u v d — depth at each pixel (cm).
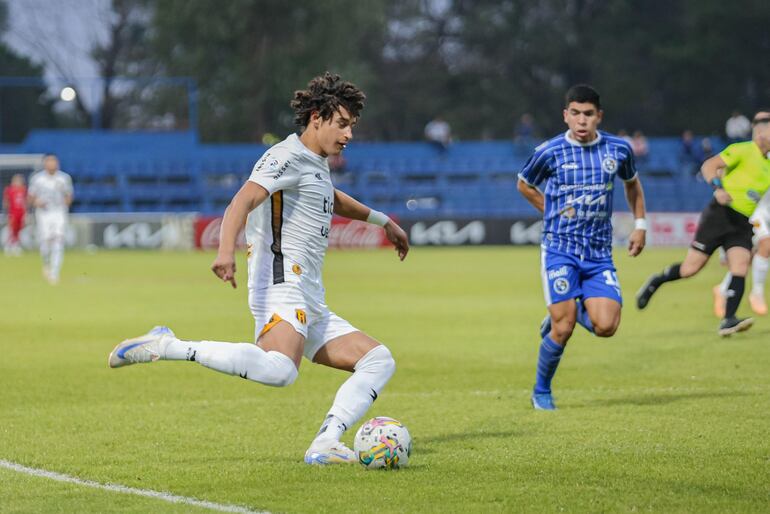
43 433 2977
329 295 7725
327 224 2520
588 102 3234
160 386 3859
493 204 17050
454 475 2417
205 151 17850
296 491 2280
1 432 2992
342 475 2425
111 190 16662
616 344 4947
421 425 3073
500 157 18088
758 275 5622
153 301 7269
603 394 3606
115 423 3134
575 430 2969
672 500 2195
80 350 4834
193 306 6912
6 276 9750
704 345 4859
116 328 5681
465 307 6831
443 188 17012
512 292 7969
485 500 2200
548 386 3353
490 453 2666
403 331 5544
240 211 2359
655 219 15238
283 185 2425
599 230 3278
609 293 3238
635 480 2367
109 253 14100
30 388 3809
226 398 3609
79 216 14775
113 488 2331
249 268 2492
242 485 2339
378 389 2562
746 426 3003
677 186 17200
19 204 13712
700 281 9156
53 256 8981
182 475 2444
